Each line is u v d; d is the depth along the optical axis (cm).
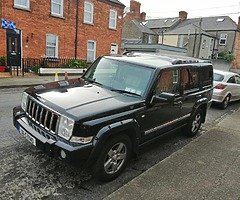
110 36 2369
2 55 1594
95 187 378
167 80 489
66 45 1992
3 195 335
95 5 2153
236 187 390
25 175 388
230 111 1068
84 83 484
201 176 416
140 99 432
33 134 378
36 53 1786
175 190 369
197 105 614
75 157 338
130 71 478
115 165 400
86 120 347
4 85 1147
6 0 1553
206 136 628
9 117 668
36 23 1745
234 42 4409
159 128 490
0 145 483
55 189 361
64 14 1920
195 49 4159
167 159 468
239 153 531
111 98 415
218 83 1059
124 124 385
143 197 346
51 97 397
